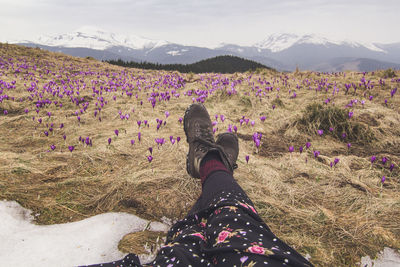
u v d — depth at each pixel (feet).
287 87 29.40
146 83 35.27
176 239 4.58
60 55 67.21
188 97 26.08
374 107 18.38
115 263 4.20
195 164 7.49
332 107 16.28
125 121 17.85
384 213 7.94
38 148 12.90
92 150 12.39
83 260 6.17
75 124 16.98
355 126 14.69
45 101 20.48
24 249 6.34
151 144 13.35
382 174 10.56
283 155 12.83
